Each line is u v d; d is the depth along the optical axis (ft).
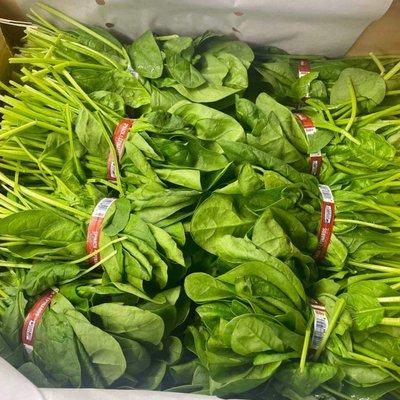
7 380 1.25
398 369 1.48
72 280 1.56
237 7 1.90
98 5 1.94
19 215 1.58
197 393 1.43
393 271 1.65
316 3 1.86
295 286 1.47
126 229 1.54
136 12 1.97
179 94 1.79
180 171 1.58
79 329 1.43
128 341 1.45
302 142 1.77
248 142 1.67
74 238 1.61
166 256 1.52
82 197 1.65
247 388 1.41
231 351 1.45
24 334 1.49
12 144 1.79
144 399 1.29
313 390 1.47
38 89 1.88
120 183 1.66
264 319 1.42
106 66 1.87
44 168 1.72
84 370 1.45
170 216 1.56
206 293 1.50
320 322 1.48
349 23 1.96
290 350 1.45
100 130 1.67
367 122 1.83
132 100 1.80
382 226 1.66
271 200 1.60
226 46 1.96
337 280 1.66
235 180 1.62
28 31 1.94
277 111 1.75
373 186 1.73
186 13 1.97
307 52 2.15
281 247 1.49
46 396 1.25
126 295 1.52
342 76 1.88
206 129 1.68
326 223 1.65
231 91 1.78
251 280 1.47
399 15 2.01
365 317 1.52
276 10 1.90
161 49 1.90
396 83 1.94
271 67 1.97
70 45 1.90
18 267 1.64
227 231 1.55
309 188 1.65
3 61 2.01
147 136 1.64
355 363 1.49
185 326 1.61
